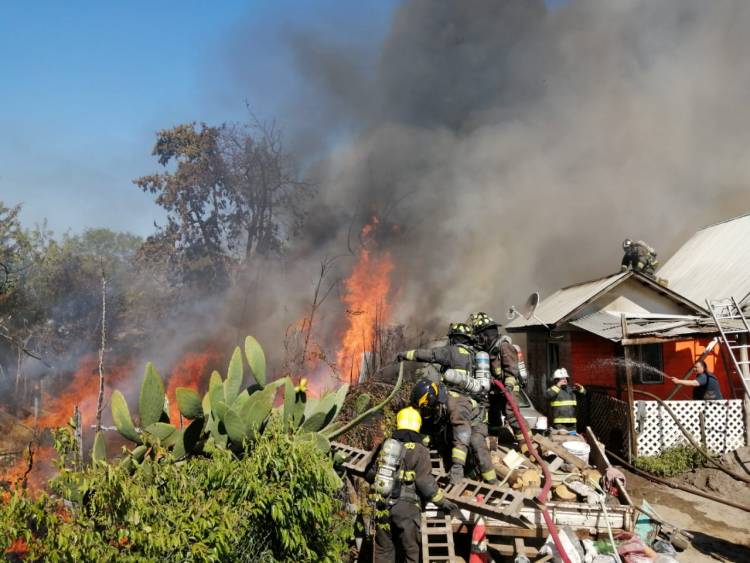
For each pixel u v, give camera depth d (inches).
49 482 156.9
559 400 368.2
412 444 203.5
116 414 192.4
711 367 489.1
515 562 217.0
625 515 228.7
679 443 398.3
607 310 508.4
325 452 220.7
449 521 222.2
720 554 260.8
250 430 199.2
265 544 179.0
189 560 152.1
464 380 231.6
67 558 139.3
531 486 238.1
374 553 209.0
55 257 729.0
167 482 166.9
